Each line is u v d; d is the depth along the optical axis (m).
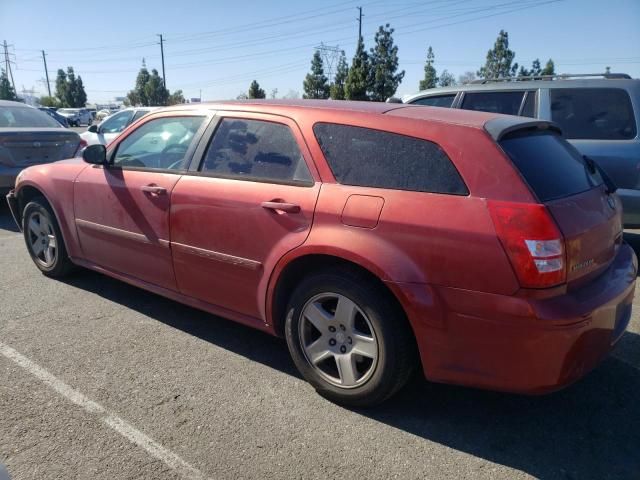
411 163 2.79
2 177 7.53
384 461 2.62
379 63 33.03
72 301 4.56
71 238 4.68
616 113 5.55
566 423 2.96
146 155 4.06
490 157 2.62
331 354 3.04
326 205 2.94
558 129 3.37
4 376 3.32
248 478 2.48
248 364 3.55
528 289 2.43
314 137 3.14
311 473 2.52
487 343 2.55
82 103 71.06
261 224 3.20
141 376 3.36
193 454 2.64
